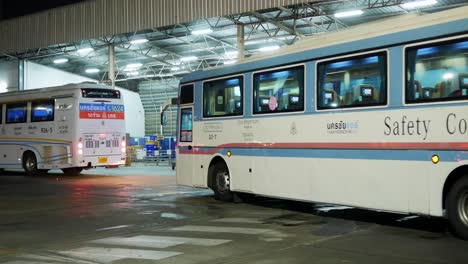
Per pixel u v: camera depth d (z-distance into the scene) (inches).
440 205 313.9
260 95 459.5
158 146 1362.0
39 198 564.4
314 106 402.6
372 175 354.6
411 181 329.7
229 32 1144.8
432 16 324.8
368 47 362.0
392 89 343.6
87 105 816.9
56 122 830.5
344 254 286.5
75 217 433.7
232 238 335.3
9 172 1004.6
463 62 305.0
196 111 542.0
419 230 357.1
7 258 292.0
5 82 1444.4
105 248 312.7
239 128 482.6
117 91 860.6
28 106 874.1
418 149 326.0
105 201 534.3
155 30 1133.1
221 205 497.4
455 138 306.5
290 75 428.1
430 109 320.2
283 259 277.4
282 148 432.1
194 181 542.9
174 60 1462.8
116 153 852.0
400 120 337.4
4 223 407.5
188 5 920.3
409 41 335.0
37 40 1178.6
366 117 360.2
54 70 1520.7
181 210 466.0
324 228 368.5
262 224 387.9
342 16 974.4
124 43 1204.5
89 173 958.4
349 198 370.9
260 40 1133.1
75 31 1105.4
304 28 1096.8
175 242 326.0
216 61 1489.9
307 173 406.6
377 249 297.9
